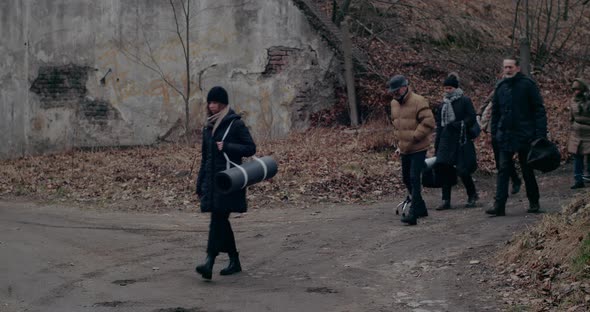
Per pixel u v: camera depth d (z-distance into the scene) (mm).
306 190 12367
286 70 17094
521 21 21750
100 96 17266
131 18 17031
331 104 17438
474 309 6227
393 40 19594
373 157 14203
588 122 11734
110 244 9234
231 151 7238
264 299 6672
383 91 17203
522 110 9406
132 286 7211
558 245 7059
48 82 17656
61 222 10766
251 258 8406
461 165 10648
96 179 13773
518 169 13305
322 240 9148
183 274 7691
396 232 9352
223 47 16953
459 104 10625
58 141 17578
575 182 11898
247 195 12164
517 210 10109
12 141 18094
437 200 11828
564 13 22203
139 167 14414
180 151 15742
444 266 7629
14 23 18016
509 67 9422
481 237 8648
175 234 9867
